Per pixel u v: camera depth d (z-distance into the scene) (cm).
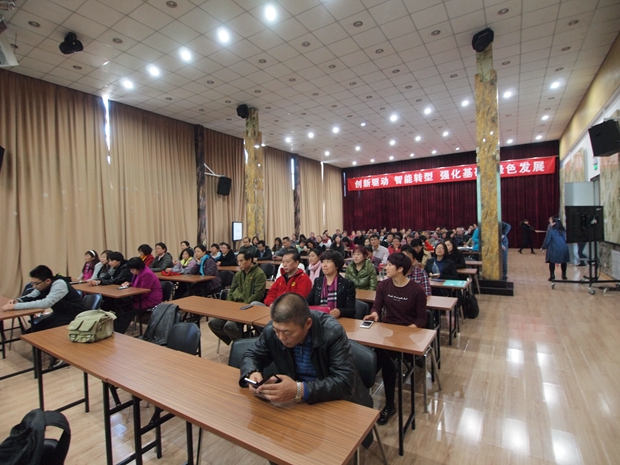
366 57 529
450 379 282
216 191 927
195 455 199
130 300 412
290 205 1244
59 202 602
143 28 435
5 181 541
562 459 184
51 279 336
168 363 179
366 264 380
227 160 964
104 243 668
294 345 143
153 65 534
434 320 311
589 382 267
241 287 373
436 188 1405
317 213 1402
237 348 189
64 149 610
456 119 856
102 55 500
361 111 781
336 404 135
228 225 962
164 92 645
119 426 231
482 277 568
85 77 572
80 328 214
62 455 125
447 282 379
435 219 1405
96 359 184
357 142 1090
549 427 212
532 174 1220
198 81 598
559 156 1173
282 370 158
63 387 290
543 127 1003
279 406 133
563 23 455
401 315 260
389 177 1466
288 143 1091
